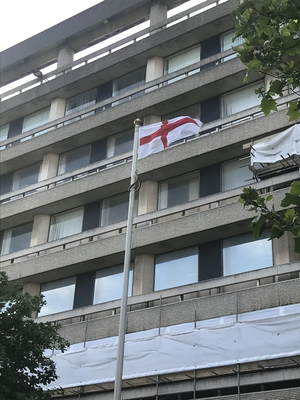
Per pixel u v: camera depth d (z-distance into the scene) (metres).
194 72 30.47
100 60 33.62
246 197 11.21
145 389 22.98
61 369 24.72
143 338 23.14
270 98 11.17
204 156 26.88
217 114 28.44
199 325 22.59
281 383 20.75
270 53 11.45
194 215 25.34
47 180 32.12
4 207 32.44
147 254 26.72
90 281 28.28
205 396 22.08
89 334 25.34
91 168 30.67
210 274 24.77
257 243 24.27
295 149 22.83
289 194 10.37
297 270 21.72
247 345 20.58
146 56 32.41
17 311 19.67
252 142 24.84
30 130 34.72
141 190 28.47
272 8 11.24
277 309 21.03
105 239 27.48
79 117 33.88
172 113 30.22
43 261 29.08
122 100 32.41
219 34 30.88
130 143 30.80
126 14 35.72
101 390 24.41
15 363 19.08
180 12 33.06
